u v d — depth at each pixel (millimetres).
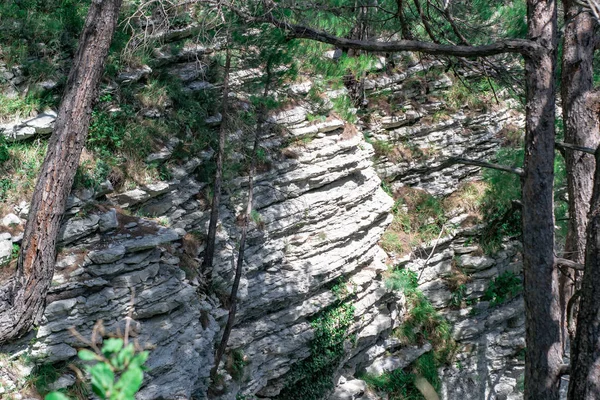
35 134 13109
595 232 7645
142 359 2182
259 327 17328
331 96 19969
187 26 16688
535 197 9258
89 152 13828
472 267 23234
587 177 12289
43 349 11578
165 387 13055
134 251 12852
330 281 19266
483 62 11945
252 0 13492
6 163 12477
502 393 23031
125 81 15164
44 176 11250
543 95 9172
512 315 23422
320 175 18641
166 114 15883
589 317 7531
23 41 14227
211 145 16641
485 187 24062
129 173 14438
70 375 11734
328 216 18938
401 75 23484
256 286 17172
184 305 13859
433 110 23891
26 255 11148
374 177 20562
